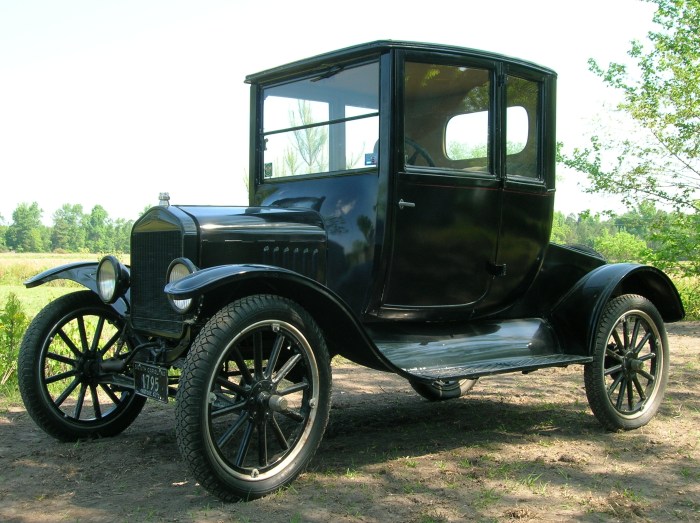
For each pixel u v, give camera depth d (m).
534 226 4.21
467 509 2.83
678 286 11.73
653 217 11.72
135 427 4.27
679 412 4.60
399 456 3.61
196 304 2.97
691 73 10.86
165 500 2.93
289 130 4.09
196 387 2.75
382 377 6.02
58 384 5.30
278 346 3.04
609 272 4.24
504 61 3.94
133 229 3.62
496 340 4.05
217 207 3.61
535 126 4.21
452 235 3.82
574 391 5.35
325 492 3.02
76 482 3.18
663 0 11.39
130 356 3.73
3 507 2.86
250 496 2.90
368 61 3.66
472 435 4.06
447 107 3.77
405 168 3.59
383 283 3.66
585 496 3.00
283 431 4.00
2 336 5.51
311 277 3.67
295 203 3.98
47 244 103.12
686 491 3.08
